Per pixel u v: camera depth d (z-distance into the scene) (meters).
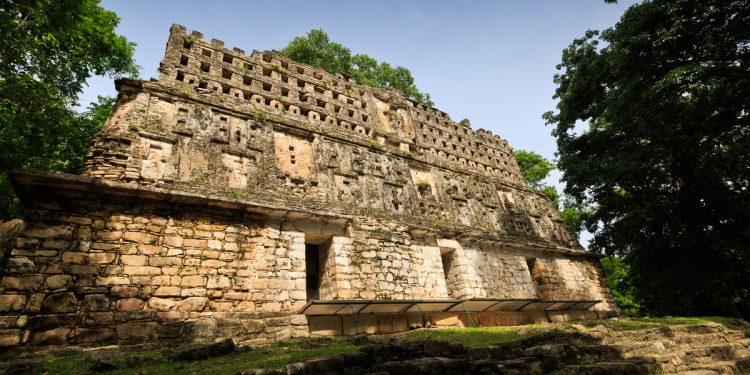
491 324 13.41
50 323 7.14
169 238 9.19
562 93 20.02
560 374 6.03
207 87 13.45
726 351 9.26
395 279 12.52
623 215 19.30
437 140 20.02
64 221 8.20
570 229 22.80
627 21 13.97
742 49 12.52
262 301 9.66
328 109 16.33
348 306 9.77
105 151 9.88
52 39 12.77
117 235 8.60
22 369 5.25
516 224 19.73
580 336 8.15
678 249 16.52
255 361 5.68
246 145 12.47
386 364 5.40
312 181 13.09
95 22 14.23
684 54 13.45
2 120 11.56
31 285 7.30
